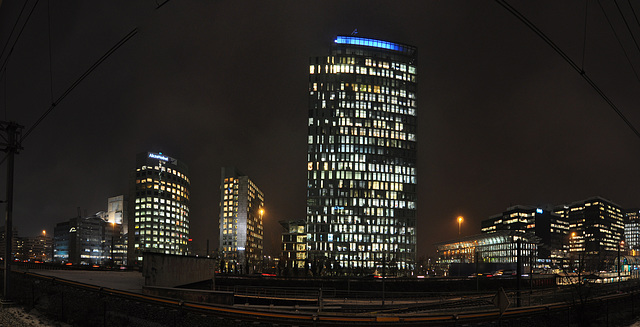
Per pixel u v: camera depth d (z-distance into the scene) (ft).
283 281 275.18
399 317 108.78
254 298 190.19
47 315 100.73
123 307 93.86
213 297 114.32
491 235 609.83
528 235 611.88
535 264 627.05
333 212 650.02
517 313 123.54
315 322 94.12
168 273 170.91
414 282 293.64
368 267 634.02
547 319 117.70
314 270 447.42
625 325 132.05
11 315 97.45
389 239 654.12
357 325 97.71
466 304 184.75
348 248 641.81
